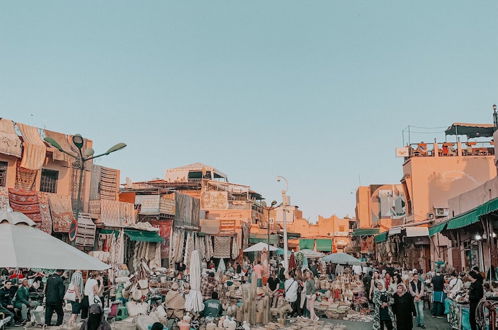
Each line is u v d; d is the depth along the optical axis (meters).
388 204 44.38
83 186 22.86
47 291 12.45
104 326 7.45
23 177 20.11
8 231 6.54
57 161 21.78
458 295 13.52
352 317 16.67
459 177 32.59
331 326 14.45
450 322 14.27
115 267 20.23
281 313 14.82
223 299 16.80
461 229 21.44
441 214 27.33
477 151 33.66
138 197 25.83
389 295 13.08
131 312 13.23
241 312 14.10
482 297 10.73
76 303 12.65
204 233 32.16
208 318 12.80
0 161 19.34
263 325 14.29
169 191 28.06
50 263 6.31
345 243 57.88
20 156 19.66
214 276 21.25
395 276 15.84
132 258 23.92
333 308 16.94
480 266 18.73
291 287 16.41
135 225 23.19
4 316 12.51
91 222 21.58
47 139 14.39
